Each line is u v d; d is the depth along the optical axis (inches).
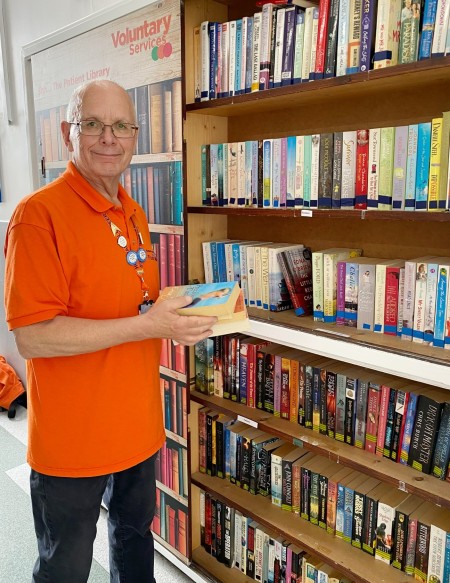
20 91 128.0
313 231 75.9
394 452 59.8
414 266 55.9
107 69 82.5
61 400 55.4
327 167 61.0
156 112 75.5
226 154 72.2
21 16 122.7
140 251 59.7
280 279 71.3
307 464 71.5
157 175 77.7
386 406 59.9
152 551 72.1
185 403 81.0
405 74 51.3
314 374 66.7
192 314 50.6
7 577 81.5
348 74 54.7
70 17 107.8
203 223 79.5
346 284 63.6
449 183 50.4
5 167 140.6
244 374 75.5
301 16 60.0
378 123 65.9
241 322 52.6
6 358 151.5
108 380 56.3
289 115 75.1
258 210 66.1
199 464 84.7
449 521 58.7
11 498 101.7
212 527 83.8
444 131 50.3
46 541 59.5
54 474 56.2
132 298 58.4
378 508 62.5
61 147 96.6
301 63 61.0
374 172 56.9
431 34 49.6
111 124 55.1
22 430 132.3
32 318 50.3
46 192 53.6
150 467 66.6
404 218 52.7
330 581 66.8
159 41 72.6
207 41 70.1
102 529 94.0
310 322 66.7
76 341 50.7
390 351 54.1
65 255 52.6
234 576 80.2
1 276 144.1
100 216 56.0
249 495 77.8
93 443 56.6
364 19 53.4
